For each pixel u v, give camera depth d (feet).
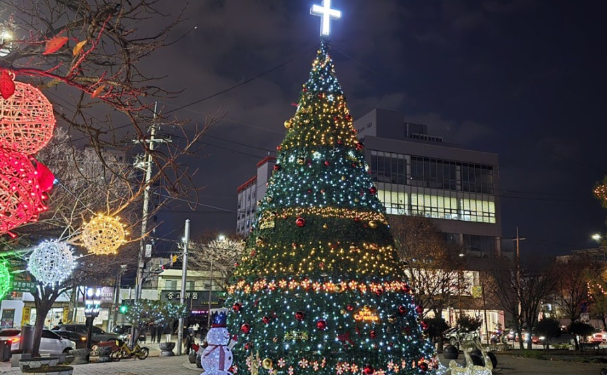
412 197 209.26
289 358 41.73
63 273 18.98
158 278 203.21
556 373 66.85
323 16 55.01
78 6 16.72
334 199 46.60
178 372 59.11
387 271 45.78
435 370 47.42
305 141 49.21
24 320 129.08
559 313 173.78
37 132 11.44
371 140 208.74
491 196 223.10
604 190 87.20
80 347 91.91
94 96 14.75
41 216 29.35
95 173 46.16
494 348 105.09
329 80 52.24
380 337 43.16
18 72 13.30
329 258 44.11
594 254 157.79
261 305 44.01
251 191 301.02
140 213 66.08
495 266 144.87
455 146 229.45
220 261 162.30
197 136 21.04
